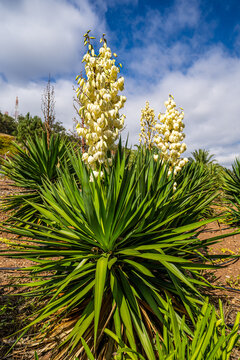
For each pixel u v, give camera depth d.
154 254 1.38
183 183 2.59
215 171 7.16
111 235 1.53
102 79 1.54
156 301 1.44
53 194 2.02
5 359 1.45
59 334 1.55
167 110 2.37
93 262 1.57
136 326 1.30
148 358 1.22
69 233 1.77
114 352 1.40
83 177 1.42
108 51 1.63
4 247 3.00
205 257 1.65
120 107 1.65
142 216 1.63
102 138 1.62
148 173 2.04
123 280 1.46
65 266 1.63
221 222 4.69
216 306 2.05
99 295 1.17
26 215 3.52
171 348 1.05
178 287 1.38
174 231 1.58
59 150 4.11
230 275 2.69
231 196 5.18
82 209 1.68
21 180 4.05
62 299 1.37
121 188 1.66
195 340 1.02
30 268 1.56
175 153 2.30
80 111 1.64
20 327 1.71
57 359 1.37
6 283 2.23
